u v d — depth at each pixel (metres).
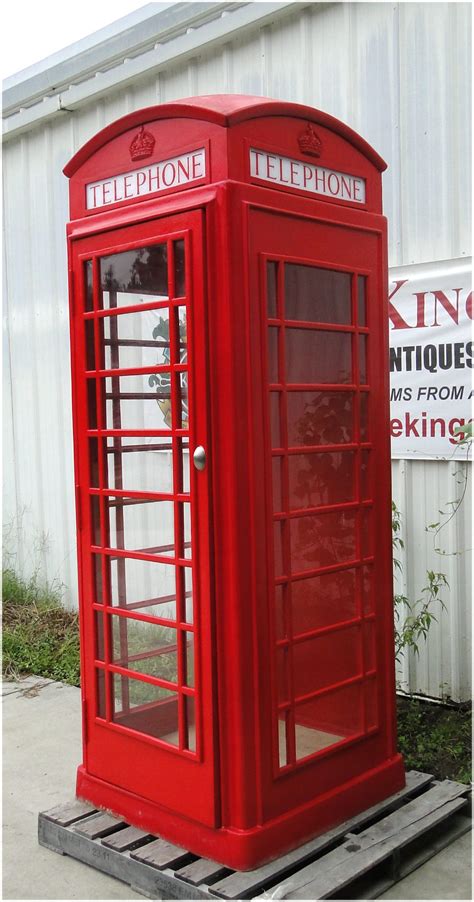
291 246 2.79
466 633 4.09
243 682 2.67
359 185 3.11
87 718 3.21
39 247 6.36
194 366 2.68
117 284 2.97
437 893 2.74
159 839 2.90
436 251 4.10
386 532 3.21
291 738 2.81
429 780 3.33
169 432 2.81
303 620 2.91
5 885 2.83
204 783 2.74
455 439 4.04
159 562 2.89
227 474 2.64
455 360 4.03
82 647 3.22
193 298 2.67
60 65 5.80
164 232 2.77
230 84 4.87
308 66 4.48
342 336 3.03
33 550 6.63
